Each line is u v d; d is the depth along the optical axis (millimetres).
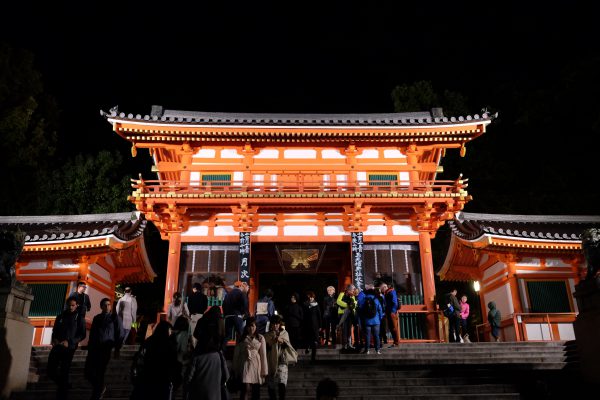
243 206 19609
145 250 23922
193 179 21094
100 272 22047
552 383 11664
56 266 20359
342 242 20547
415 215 20562
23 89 33188
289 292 34625
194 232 20234
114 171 36188
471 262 25453
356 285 19203
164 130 20438
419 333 18703
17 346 11102
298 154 21688
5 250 11266
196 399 7445
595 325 11312
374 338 13914
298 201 19734
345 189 20891
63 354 10352
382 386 11516
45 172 33906
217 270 19844
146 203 19531
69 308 10797
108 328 10531
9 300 10969
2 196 30594
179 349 8547
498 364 12617
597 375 11172
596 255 11695
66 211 33750
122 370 12797
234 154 21547
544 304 21000
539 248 21094
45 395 10836
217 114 22906
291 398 10828
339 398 10781
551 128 36688
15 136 31219
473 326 32969
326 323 16844
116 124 20250
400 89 40375
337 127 20500
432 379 11742
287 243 20625
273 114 23203
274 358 10164
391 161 21672
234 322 11711
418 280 19750
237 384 9297
